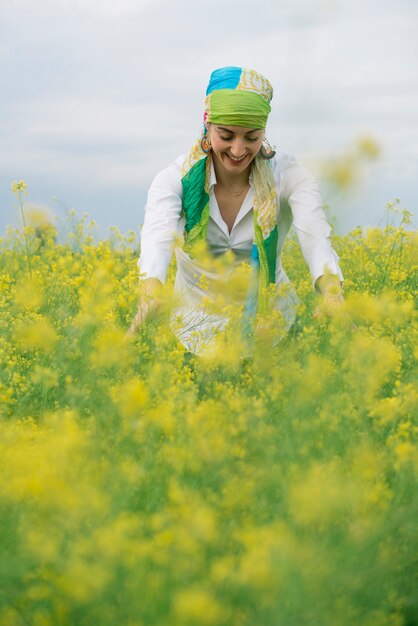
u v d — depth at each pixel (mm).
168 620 1717
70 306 4793
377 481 2322
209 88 3664
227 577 1822
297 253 6570
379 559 1998
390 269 5480
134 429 2529
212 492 2297
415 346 3604
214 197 3936
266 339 3803
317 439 2527
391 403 2758
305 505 1972
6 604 1950
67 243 7316
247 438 2539
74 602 1901
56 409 3156
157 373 3035
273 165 3943
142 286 3684
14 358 3711
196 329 4051
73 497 1992
